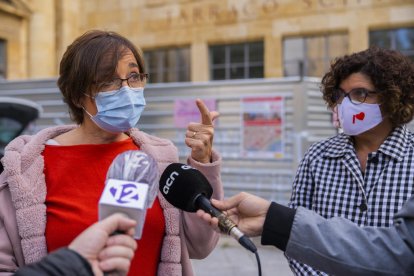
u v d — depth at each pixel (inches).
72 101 74.7
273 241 58.7
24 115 321.1
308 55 490.6
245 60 520.7
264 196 306.0
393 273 55.1
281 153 302.5
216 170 73.0
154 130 338.6
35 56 562.3
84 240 47.8
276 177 303.1
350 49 468.8
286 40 499.2
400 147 83.9
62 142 76.0
